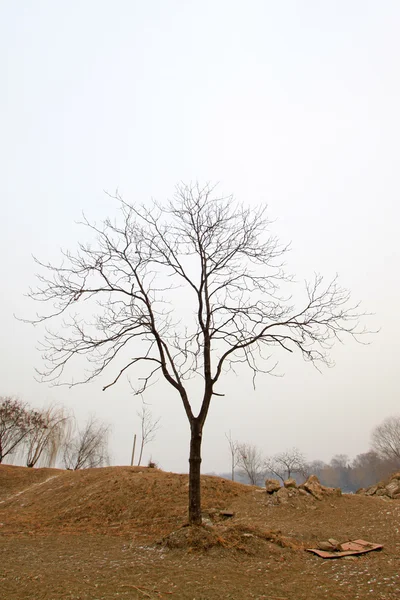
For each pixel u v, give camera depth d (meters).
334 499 15.50
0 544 11.02
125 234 12.16
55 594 6.09
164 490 17.56
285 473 44.75
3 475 27.52
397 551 9.12
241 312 11.88
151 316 11.56
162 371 11.22
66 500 18.56
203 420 10.58
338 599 6.02
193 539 8.98
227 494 17.31
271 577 7.17
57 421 39.34
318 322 11.38
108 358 11.16
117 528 13.62
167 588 6.41
